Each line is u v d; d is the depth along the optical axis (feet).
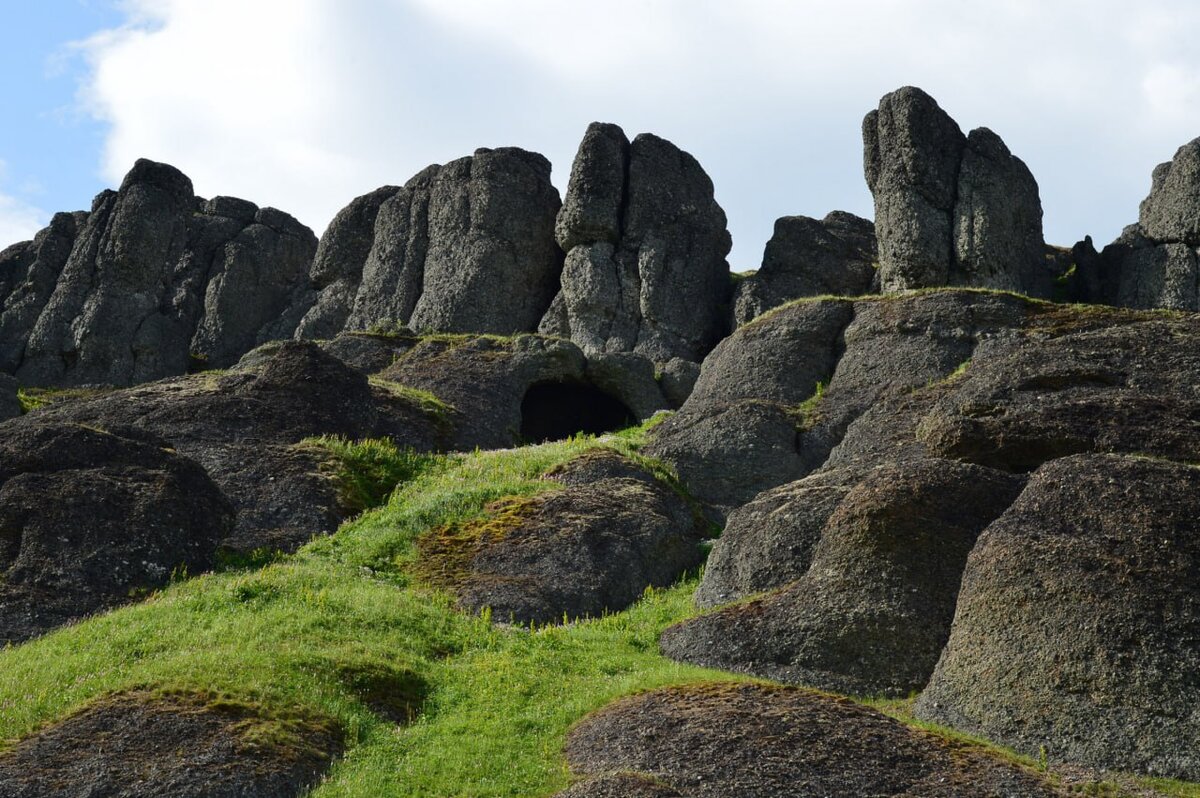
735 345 150.00
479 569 107.86
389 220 211.00
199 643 87.35
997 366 116.26
